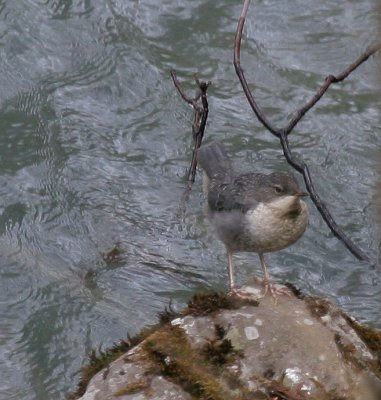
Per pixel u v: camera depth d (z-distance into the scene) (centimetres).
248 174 959
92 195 1282
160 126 1411
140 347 847
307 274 1180
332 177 1333
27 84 1446
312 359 822
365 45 1547
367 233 1245
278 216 905
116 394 803
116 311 1087
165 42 1539
